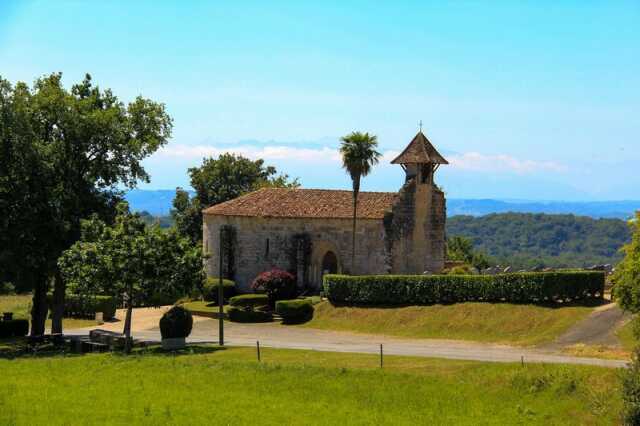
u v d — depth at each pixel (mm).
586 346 47781
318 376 39781
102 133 60906
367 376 39344
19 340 62938
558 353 46438
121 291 51312
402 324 59656
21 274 59250
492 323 56312
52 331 61312
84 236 53281
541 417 33812
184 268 51031
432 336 56625
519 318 55875
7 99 57844
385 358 43844
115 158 62344
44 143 59719
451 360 42531
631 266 43031
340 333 59656
